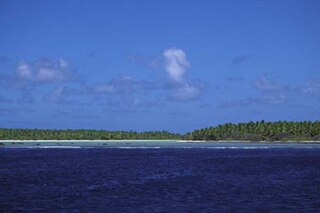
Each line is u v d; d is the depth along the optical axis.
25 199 67.38
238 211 58.12
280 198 68.00
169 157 180.50
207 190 77.25
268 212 57.53
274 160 159.38
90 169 122.25
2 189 78.94
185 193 73.62
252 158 171.62
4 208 60.25
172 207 60.69
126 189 78.88
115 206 61.47
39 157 180.12
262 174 107.12
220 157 179.88
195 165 137.00
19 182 90.12
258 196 70.12
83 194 72.62
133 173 110.44
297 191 75.69
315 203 63.81
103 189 78.88
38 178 97.94
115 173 110.44
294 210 58.75
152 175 105.12
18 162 150.25
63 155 195.62
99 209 59.34
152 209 59.25
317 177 99.94
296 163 144.50
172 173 110.31
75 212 57.47
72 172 112.88
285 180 93.50
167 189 78.62
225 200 66.25
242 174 107.19
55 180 94.06
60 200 66.50
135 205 62.22
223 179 95.50
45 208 60.19
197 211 58.00
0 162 150.00
